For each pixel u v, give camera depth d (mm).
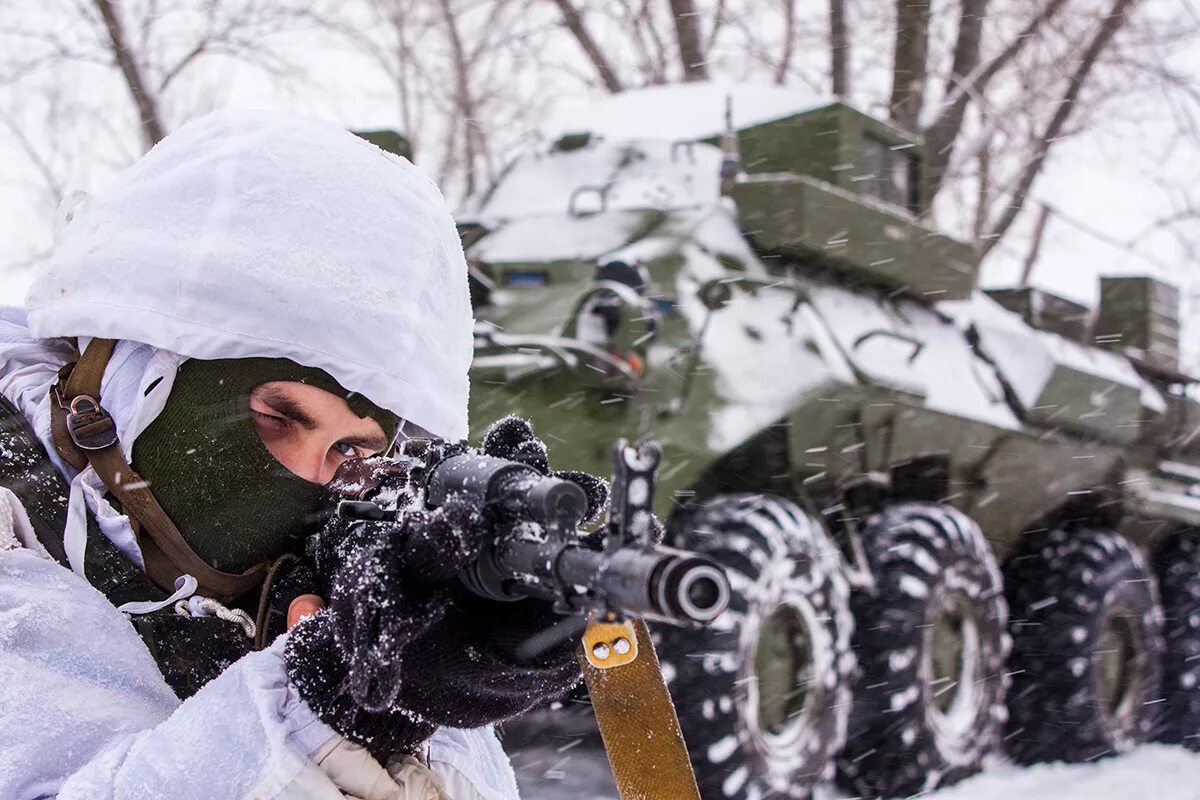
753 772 3904
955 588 4898
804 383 4355
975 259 5938
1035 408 5719
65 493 1079
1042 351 5918
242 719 923
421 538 879
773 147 6012
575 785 4328
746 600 3926
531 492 884
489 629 945
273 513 1146
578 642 984
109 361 1109
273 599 1170
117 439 1095
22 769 899
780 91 6477
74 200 1171
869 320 5129
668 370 4242
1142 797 5219
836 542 4770
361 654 871
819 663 4227
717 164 5664
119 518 1085
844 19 11258
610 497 841
